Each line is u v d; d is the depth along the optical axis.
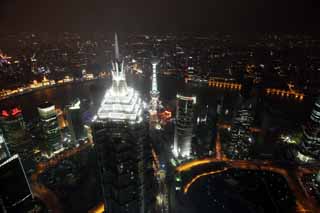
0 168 112.44
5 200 116.62
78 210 136.75
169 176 160.75
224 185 152.12
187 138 178.25
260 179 155.00
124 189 96.31
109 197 103.69
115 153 91.31
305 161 172.25
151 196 111.81
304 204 136.25
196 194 145.75
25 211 127.25
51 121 191.25
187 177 159.75
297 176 158.12
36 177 166.62
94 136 94.62
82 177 162.00
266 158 177.00
